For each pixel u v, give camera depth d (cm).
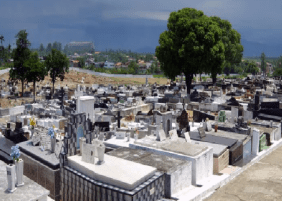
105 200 1623
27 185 1645
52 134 2064
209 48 5944
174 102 4897
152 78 11712
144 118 3741
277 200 1931
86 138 2031
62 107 4403
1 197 1516
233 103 4375
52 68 7812
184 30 6028
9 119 4322
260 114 3766
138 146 2250
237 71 14512
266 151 2809
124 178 1619
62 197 1909
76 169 1831
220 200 1905
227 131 2855
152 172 1730
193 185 2014
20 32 7200
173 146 2194
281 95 5231
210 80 10031
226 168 2344
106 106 4656
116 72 13550
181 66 6269
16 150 1609
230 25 8019
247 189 2070
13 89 7456
